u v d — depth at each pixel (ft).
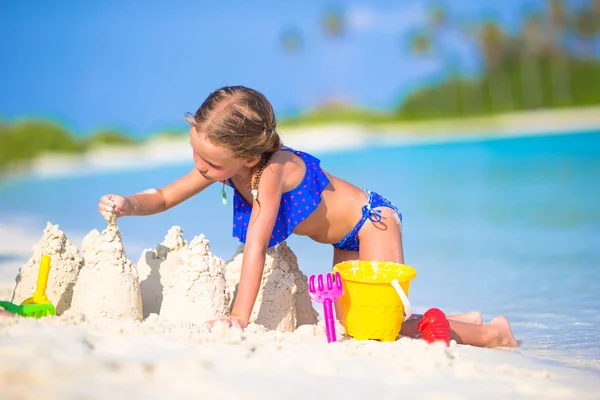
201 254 11.68
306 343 10.66
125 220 32.42
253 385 7.51
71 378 7.02
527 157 69.62
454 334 12.43
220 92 11.80
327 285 11.25
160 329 9.80
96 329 9.46
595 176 49.73
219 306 11.57
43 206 41.01
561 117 137.69
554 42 175.22
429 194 43.09
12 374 6.84
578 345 13.15
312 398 7.38
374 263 12.32
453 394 8.06
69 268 12.34
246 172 12.47
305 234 13.56
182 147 118.83
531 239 26.50
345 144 119.85
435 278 20.22
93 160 103.86
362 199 13.53
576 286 18.63
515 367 10.05
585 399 8.56
